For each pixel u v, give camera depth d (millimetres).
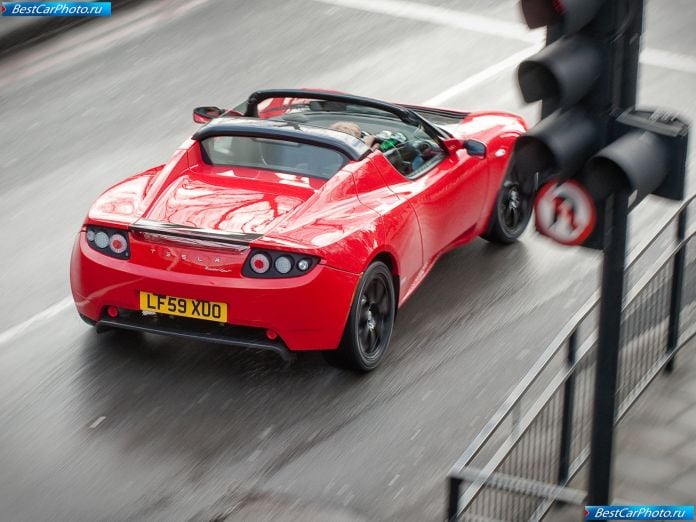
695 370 11359
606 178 6523
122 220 10805
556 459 9008
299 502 9227
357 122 13086
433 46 23047
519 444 8398
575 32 6520
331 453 9961
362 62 22125
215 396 10812
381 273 11258
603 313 7121
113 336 11938
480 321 12516
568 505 9055
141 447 9969
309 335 10609
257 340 10680
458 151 13180
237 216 10883
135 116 19406
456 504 7477
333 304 10562
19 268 13852
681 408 10672
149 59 22109
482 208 13578
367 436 10234
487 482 7781
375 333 11367
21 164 17391
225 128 11953
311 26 24078
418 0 25844
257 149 11898
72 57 22156
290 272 10453
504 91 20797
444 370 11445
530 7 6305
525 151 6539
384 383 11148
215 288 10469
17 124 19031
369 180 11664
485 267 13875
